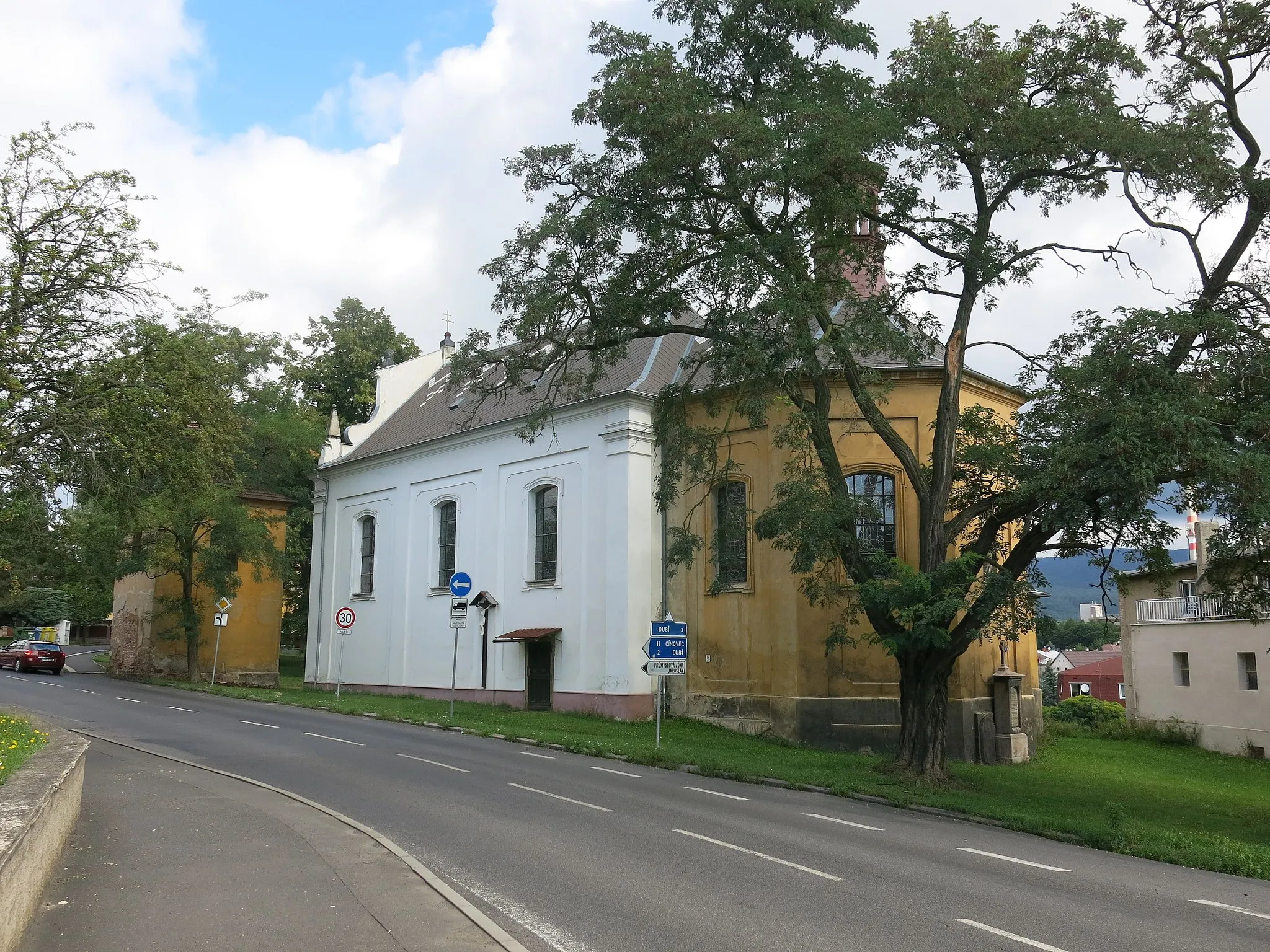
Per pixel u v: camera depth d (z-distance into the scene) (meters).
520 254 16.81
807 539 15.20
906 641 15.47
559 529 26.80
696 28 16.47
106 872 8.05
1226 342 13.82
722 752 18.61
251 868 8.28
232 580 33.66
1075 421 14.47
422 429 34.84
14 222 16.69
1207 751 27.58
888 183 16.20
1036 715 23.95
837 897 7.97
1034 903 8.05
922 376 22.39
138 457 17.33
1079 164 15.79
